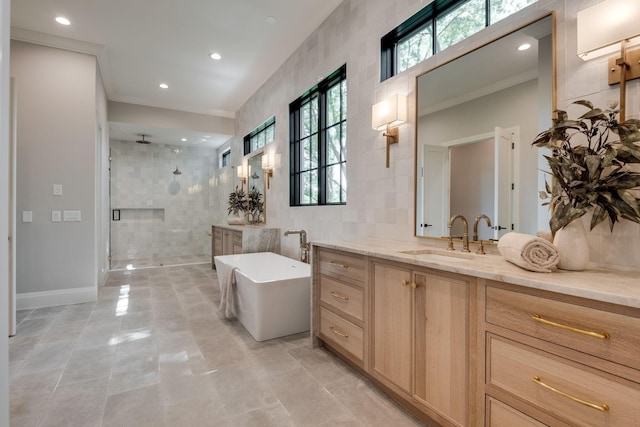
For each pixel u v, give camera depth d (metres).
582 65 1.42
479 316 1.30
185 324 2.95
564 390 1.03
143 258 7.14
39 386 1.90
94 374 2.05
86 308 3.40
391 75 2.56
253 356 2.31
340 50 3.08
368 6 2.72
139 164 7.15
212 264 5.95
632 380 0.89
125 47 3.81
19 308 3.33
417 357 1.58
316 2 3.06
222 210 7.06
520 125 1.64
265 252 4.29
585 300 0.98
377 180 2.62
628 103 1.28
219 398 1.79
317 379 2.00
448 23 2.15
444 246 2.04
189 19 3.29
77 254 3.60
